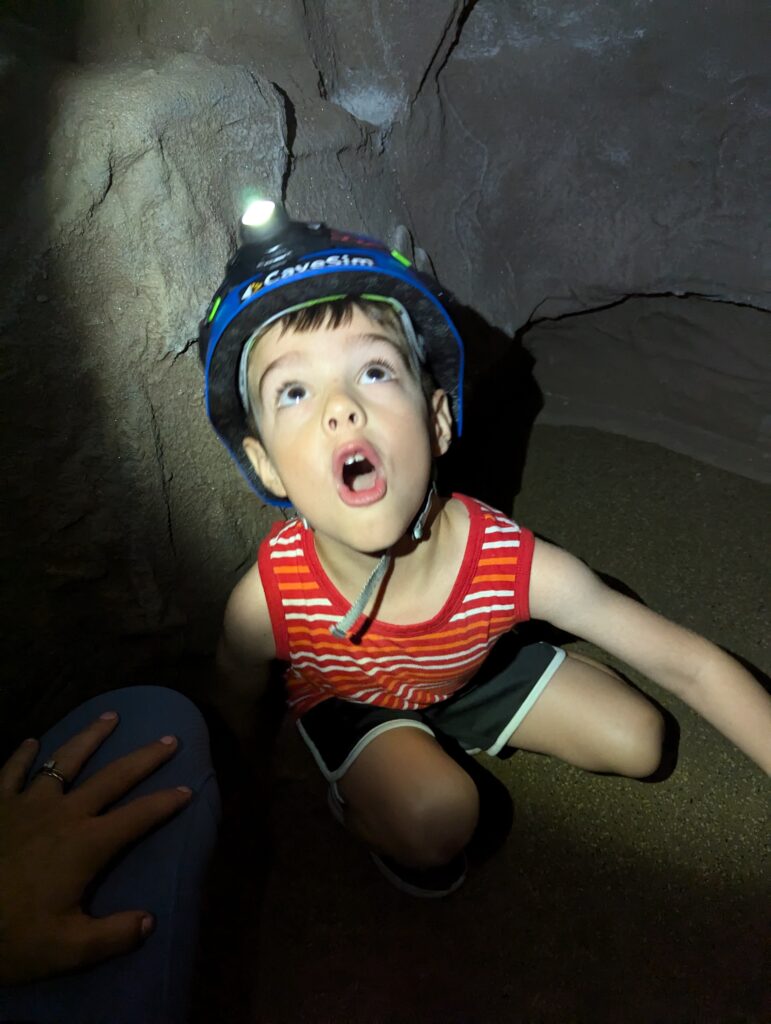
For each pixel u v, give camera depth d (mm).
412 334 977
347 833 1331
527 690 1289
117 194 1028
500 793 1356
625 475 1878
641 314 1831
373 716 1230
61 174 995
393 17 1453
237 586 1164
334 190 1375
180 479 1195
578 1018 1101
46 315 1016
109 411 1098
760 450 1852
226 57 1321
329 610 1110
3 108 1005
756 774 1334
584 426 2025
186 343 1121
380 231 1464
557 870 1255
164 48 1266
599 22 1510
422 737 1216
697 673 1154
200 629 1311
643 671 1198
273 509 1348
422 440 931
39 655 1184
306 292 912
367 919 1227
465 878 1256
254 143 1183
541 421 2049
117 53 1210
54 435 1072
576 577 1122
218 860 1293
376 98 1510
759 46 1439
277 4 1346
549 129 1590
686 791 1325
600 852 1269
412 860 1188
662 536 1724
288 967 1180
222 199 1142
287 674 1279
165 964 827
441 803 1163
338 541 975
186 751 1024
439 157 1594
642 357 1910
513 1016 1109
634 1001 1110
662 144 1549
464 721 1326
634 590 1617
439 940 1195
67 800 917
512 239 1682
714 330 1778
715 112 1496
